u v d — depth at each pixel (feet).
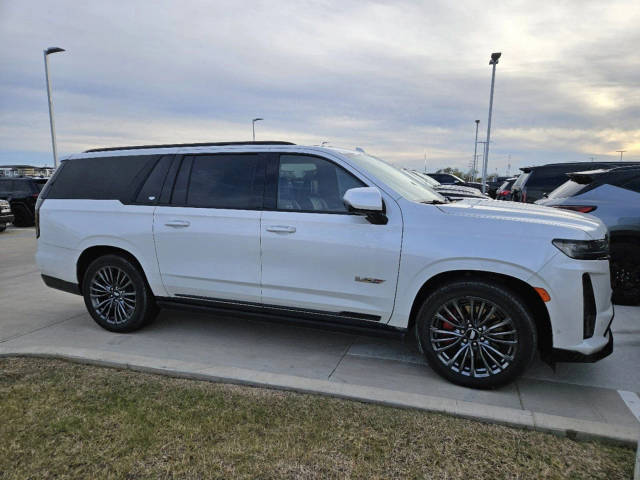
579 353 9.87
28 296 19.79
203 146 13.67
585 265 9.81
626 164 27.71
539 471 7.67
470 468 7.76
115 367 11.71
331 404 9.80
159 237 13.55
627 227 17.29
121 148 14.93
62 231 14.98
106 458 8.05
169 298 14.06
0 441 8.56
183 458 8.04
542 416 9.05
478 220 10.50
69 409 9.66
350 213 11.45
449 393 10.66
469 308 10.61
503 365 10.43
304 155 12.34
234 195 12.85
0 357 12.41
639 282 17.43
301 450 8.22
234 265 12.73
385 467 7.79
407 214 11.01
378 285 11.21
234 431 8.82
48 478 7.57
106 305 14.93
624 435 8.38
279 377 10.80
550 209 11.82
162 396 10.19
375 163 13.44
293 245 11.91
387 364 12.33
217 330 15.10
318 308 12.03
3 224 45.42
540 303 10.12
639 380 11.33
